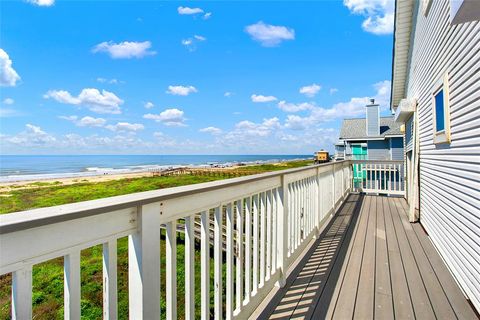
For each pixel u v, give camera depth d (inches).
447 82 121.4
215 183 59.9
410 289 98.1
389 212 222.2
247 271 80.3
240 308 75.0
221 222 66.1
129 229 41.0
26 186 1178.6
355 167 352.8
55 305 183.5
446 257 121.8
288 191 114.5
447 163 124.7
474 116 91.6
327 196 192.7
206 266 59.4
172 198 46.4
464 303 89.4
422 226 180.1
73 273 33.2
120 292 186.7
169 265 49.3
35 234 29.2
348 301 89.2
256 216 85.0
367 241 151.1
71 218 30.8
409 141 250.7
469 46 95.6
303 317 80.0
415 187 194.5
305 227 138.1
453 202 114.5
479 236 86.0
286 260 104.3
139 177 1483.8
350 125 662.5
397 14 228.1
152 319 43.7
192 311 55.1
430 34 157.9
